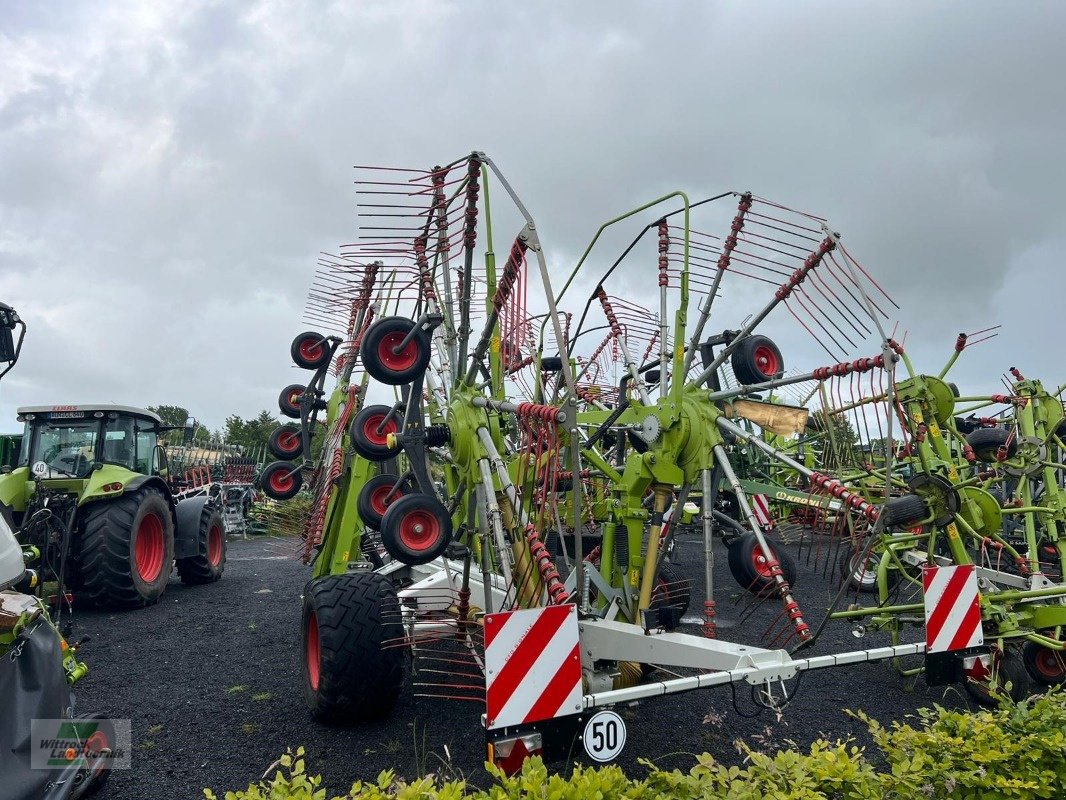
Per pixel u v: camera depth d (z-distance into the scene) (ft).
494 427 12.07
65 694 9.73
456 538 13.07
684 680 9.53
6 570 9.37
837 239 12.30
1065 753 7.65
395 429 15.39
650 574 12.99
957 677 11.39
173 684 15.44
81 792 10.12
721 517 23.93
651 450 13.96
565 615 8.86
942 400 15.24
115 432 26.50
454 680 14.74
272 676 15.98
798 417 13.76
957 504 13.00
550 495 11.37
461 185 12.00
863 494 16.34
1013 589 15.19
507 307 11.87
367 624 12.17
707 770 7.32
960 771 7.56
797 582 27.04
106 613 23.02
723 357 14.37
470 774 10.45
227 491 51.47
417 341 11.89
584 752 8.85
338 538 18.90
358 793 6.75
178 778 10.94
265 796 6.83
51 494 23.27
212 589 27.68
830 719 13.15
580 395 21.35
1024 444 16.84
